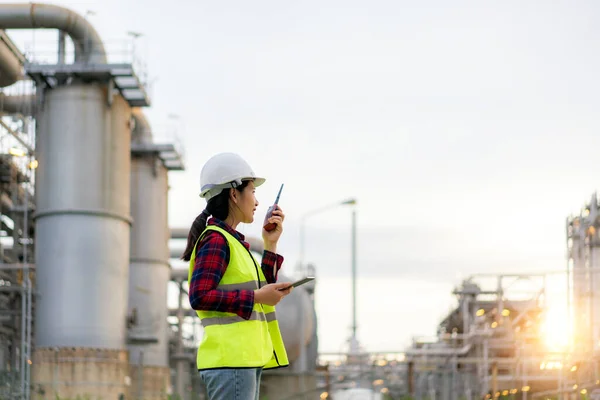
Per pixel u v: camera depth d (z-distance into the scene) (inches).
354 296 2178.9
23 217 1814.7
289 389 1595.7
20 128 1716.3
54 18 1529.3
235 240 201.8
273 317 209.5
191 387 2362.2
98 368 1508.4
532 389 1786.4
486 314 1884.8
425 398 1556.3
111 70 1550.2
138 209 2037.4
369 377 1573.6
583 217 1544.0
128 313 1587.1
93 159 1566.2
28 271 1537.9
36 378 1505.9
